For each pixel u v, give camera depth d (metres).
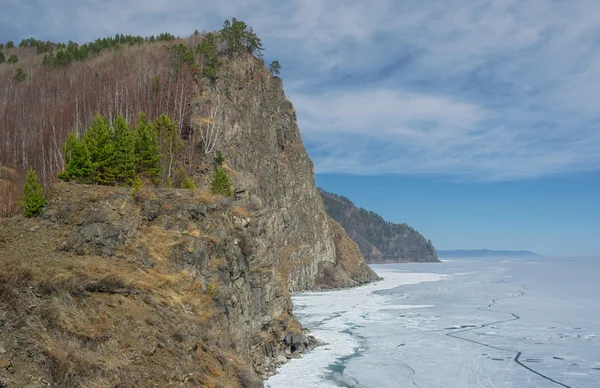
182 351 18.69
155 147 36.06
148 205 25.75
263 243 34.19
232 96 73.75
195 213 26.83
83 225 22.48
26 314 15.52
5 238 21.11
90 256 21.25
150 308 19.48
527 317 54.56
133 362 16.66
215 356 20.58
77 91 74.31
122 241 22.72
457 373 32.53
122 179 30.69
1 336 14.16
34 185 23.98
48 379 13.77
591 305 63.78
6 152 54.16
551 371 33.06
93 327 16.78
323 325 50.50
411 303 68.62
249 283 30.55
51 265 18.97
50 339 15.20
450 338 43.44
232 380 20.08
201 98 65.62
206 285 23.92
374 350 38.62
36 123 64.06
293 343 36.81
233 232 28.92
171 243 24.09
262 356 31.55
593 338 43.16
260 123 82.50
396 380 30.81
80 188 25.39
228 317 25.06
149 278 21.27
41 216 23.53
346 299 75.12
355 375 31.47
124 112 62.66
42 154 52.19
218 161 53.03
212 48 72.62
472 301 69.81
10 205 25.11
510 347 39.91
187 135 59.31
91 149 30.33
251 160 74.62
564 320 52.47
